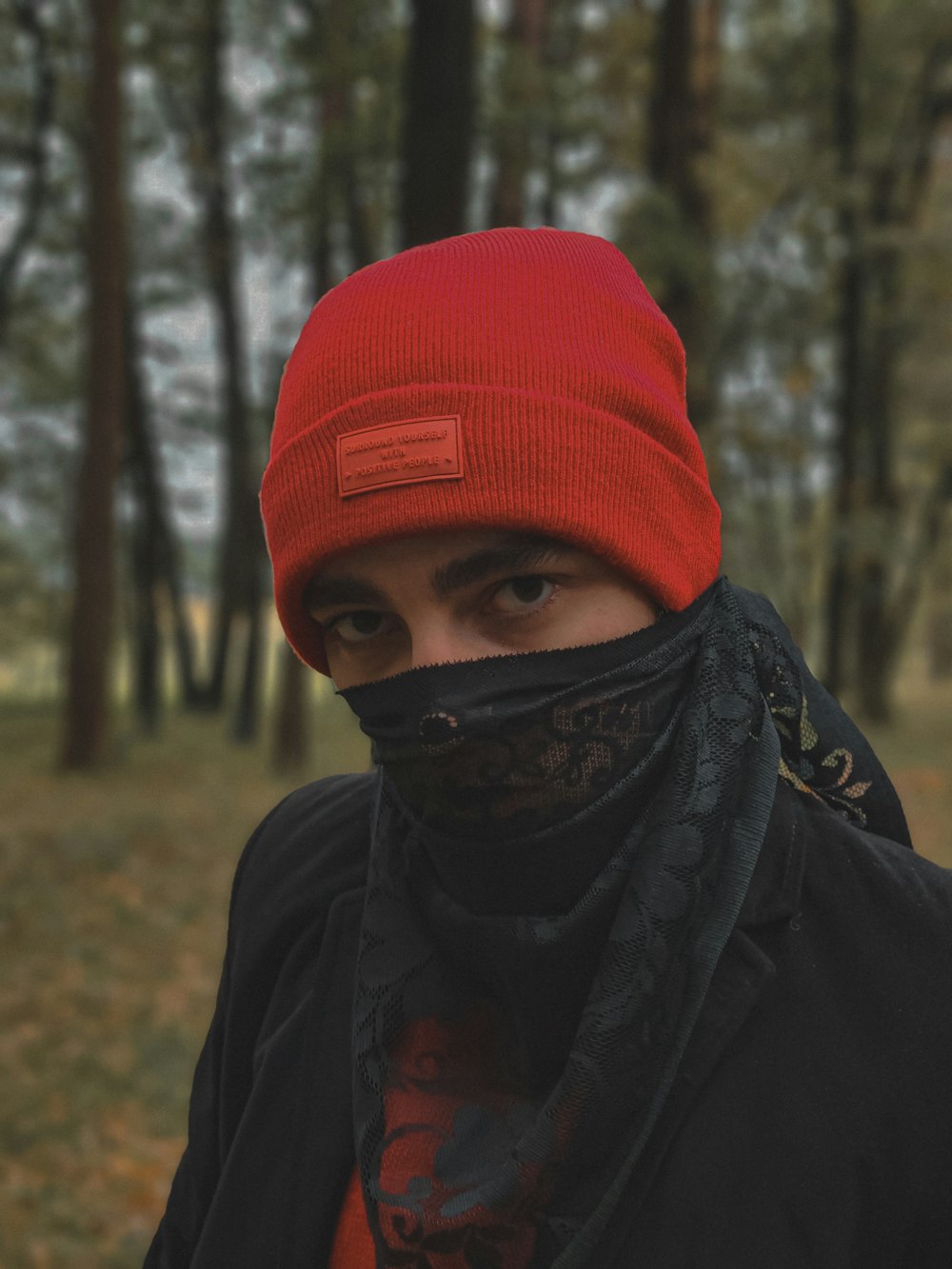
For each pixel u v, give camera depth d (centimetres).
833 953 91
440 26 689
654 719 93
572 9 1783
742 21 2042
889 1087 86
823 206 1786
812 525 2564
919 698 3691
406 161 700
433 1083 95
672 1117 88
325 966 111
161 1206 439
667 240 1055
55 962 664
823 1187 85
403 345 89
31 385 2241
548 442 87
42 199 1595
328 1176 102
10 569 2689
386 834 106
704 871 88
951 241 1839
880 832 105
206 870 897
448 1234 86
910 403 2362
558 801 91
